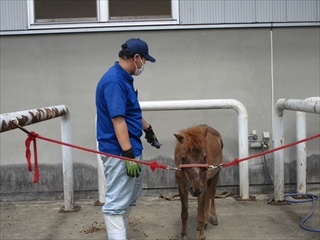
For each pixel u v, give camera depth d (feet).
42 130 17.13
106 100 9.24
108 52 17.01
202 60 17.16
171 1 16.94
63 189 16.96
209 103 15.89
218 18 16.92
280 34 17.16
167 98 17.25
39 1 16.85
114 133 9.56
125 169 9.52
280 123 15.62
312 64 17.28
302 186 16.63
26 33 16.74
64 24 16.78
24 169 17.15
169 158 17.33
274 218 14.33
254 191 17.47
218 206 15.83
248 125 17.35
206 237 12.71
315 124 17.35
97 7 16.81
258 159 17.40
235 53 17.16
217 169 13.48
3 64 16.97
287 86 17.29
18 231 13.64
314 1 16.94
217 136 14.24
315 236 12.62
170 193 17.38
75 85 17.10
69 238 12.90
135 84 17.21
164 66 17.16
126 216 10.61
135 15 17.10
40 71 17.03
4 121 8.25
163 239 12.65
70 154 15.51
